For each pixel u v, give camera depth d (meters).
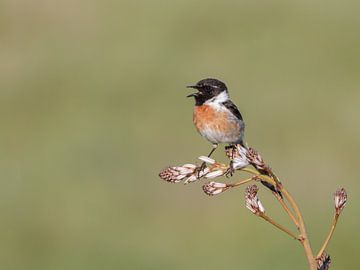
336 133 17.42
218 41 22.50
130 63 21.53
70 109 19.41
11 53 22.05
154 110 19.05
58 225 14.54
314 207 14.64
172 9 24.80
